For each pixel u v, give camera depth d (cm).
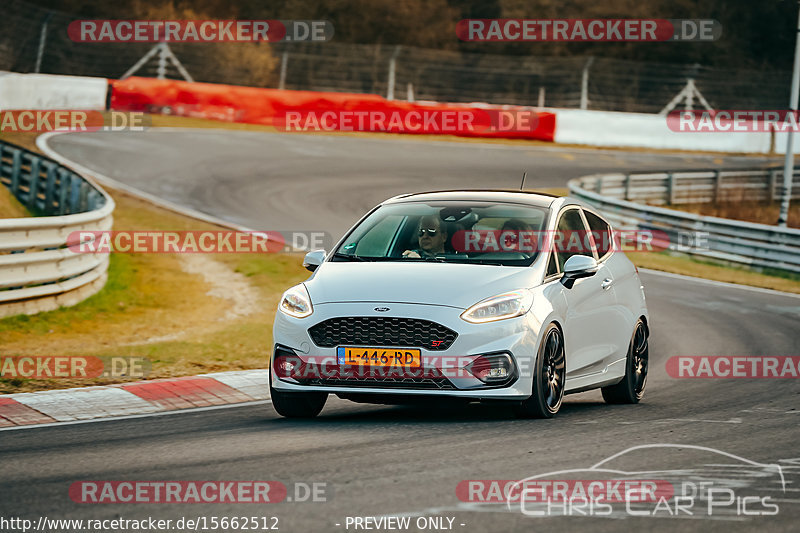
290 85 16812
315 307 2841
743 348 4938
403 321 2766
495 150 13300
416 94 16750
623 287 3481
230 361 4128
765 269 8362
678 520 1839
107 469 2266
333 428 2784
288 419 3011
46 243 5109
